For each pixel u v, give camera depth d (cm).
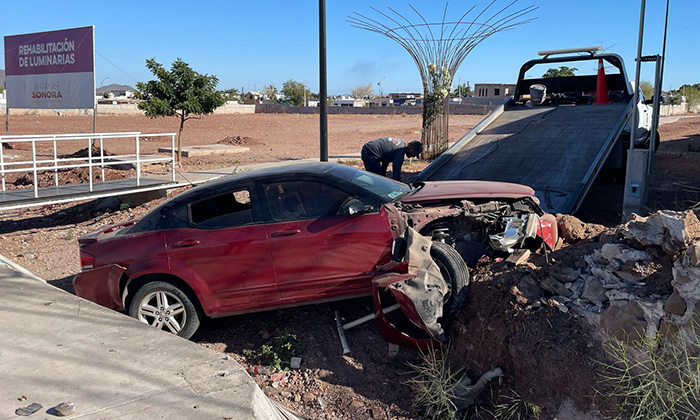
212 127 3884
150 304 568
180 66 1716
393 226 518
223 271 542
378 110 6338
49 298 578
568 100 1285
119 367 421
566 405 405
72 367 421
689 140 2134
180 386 391
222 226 552
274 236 538
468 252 564
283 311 603
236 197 566
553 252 513
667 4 944
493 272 498
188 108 1689
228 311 553
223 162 1741
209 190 568
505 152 1041
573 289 459
